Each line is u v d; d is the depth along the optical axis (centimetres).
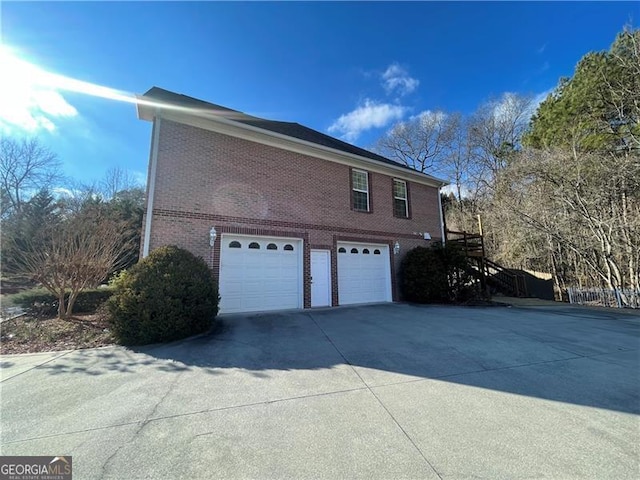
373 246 1207
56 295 785
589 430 274
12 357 495
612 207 1347
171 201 805
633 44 1382
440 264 1179
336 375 412
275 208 970
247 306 898
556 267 1677
